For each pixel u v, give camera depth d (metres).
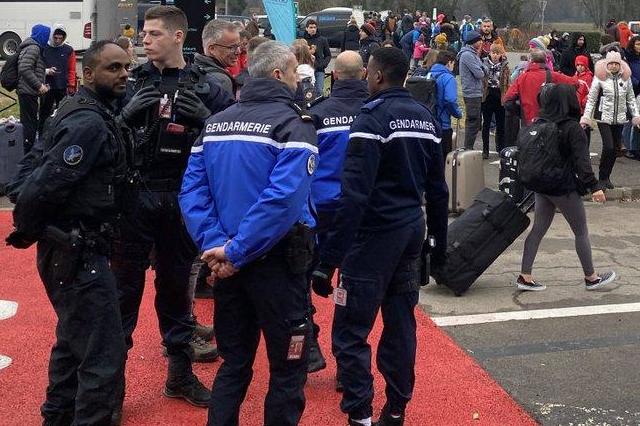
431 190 4.21
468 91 12.03
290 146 3.44
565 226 9.25
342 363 4.14
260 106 3.58
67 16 25.50
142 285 4.50
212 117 3.68
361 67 4.86
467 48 12.01
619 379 5.10
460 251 6.70
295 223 3.54
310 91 6.56
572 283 7.16
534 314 6.33
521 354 5.50
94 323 3.73
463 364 5.31
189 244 4.47
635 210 10.18
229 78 5.46
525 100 11.19
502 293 6.88
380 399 4.77
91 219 3.70
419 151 4.03
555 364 5.33
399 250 4.04
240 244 3.38
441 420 4.52
